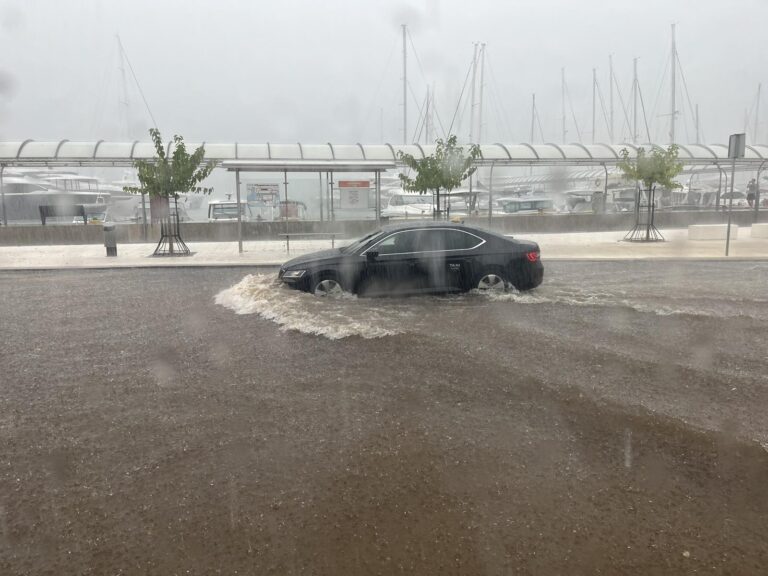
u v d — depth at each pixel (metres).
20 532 3.22
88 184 32.69
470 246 10.05
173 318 8.61
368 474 3.81
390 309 8.78
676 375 5.67
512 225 25.88
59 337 7.52
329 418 4.71
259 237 23.27
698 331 7.43
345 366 6.05
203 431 4.50
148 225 22.92
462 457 4.03
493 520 3.28
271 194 23.41
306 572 2.86
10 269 15.13
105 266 15.48
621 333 7.32
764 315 8.41
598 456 4.02
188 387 5.50
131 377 5.82
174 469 3.91
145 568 2.90
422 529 3.21
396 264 9.71
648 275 13.03
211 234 23.12
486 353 6.43
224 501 3.51
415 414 4.77
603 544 3.06
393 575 2.84
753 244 20.45
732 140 16.31
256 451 4.15
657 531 3.17
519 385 5.41
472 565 2.90
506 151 26.53
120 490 3.65
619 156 27.45
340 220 22.88
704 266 14.80
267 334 7.45
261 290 10.12
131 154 23.62
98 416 4.83
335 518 3.32
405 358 6.30
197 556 2.99
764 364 6.01
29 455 4.14
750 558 2.95
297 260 10.08
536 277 10.29
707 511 3.36
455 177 19.44
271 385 5.52
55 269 15.27
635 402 4.97
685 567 2.88
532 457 4.02
